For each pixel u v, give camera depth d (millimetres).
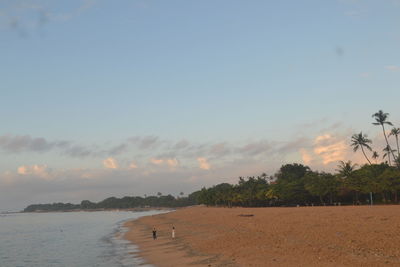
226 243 46594
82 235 92812
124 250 54438
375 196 118250
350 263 28250
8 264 49344
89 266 42375
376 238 36156
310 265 29141
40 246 71062
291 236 44562
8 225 170000
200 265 35188
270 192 152750
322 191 123750
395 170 116375
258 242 43406
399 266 25953
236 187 197500
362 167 125312
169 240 61000
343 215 62125
